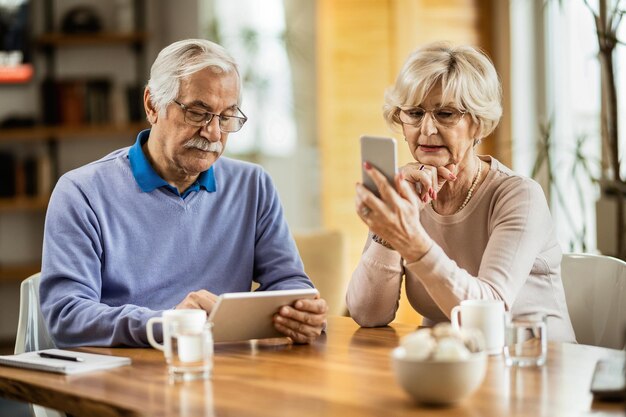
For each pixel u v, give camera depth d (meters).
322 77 5.78
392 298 2.50
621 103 4.85
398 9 5.75
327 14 5.75
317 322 2.25
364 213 2.16
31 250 6.36
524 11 5.77
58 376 1.98
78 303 2.39
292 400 1.69
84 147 6.33
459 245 2.58
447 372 1.58
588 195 5.29
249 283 2.74
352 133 5.79
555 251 2.57
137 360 2.12
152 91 2.55
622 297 2.58
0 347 6.10
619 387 1.63
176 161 2.55
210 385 1.84
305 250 3.89
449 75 2.45
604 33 3.68
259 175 2.81
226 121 2.55
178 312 2.00
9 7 6.18
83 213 2.53
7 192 6.09
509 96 5.81
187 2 6.29
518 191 2.51
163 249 2.61
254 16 6.27
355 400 1.68
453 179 2.51
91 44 6.24
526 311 2.51
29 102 6.29
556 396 1.67
